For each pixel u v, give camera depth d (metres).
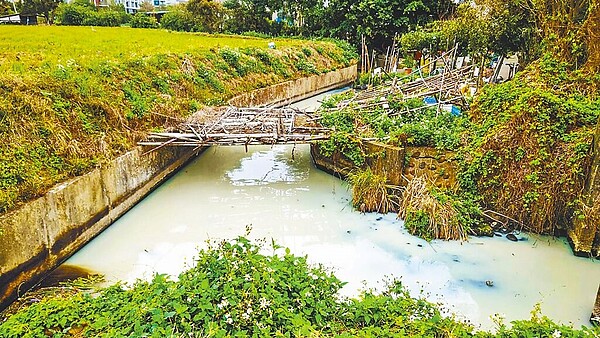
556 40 10.69
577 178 7.48
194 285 4.22
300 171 11.66
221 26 33.38
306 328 3.71
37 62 10.50
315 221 8.65
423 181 8.55
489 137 8.33
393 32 28.30
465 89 13.81
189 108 12.82
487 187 8.38
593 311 5.61
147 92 11.79
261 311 3.94
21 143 7.14
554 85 9.50
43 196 6.66
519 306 6.04
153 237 8.09
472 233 7.99
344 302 4.52
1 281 5.84
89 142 8.41
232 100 15.49
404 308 4.35
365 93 14.45
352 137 9.96
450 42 16.66
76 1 37.06
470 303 6.10
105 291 4.83
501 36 13.42
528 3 12.48
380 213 8.95
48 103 8.16
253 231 8.28
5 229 5.91
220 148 13.89
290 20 34.62
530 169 7.87
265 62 20.02
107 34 20.62
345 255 7.36
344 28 29.39
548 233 7.94
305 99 21.83
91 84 9.73
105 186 8.30
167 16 32.66
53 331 4.01
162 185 10.72
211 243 7.78
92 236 7.95
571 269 6.93
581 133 7.64
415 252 7.43
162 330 3.66
